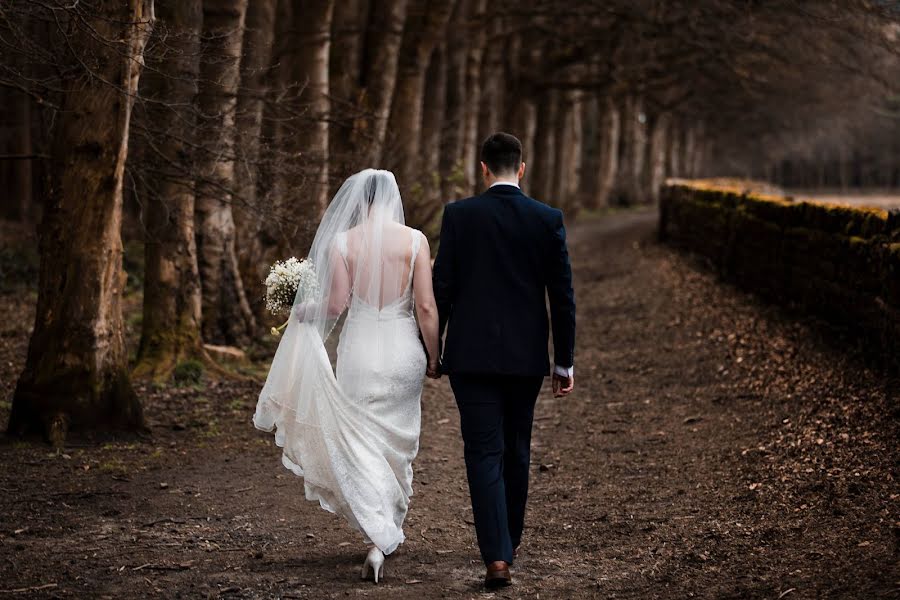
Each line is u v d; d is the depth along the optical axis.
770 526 5.69
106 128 7.63
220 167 11.18
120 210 7.98
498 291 4.98
